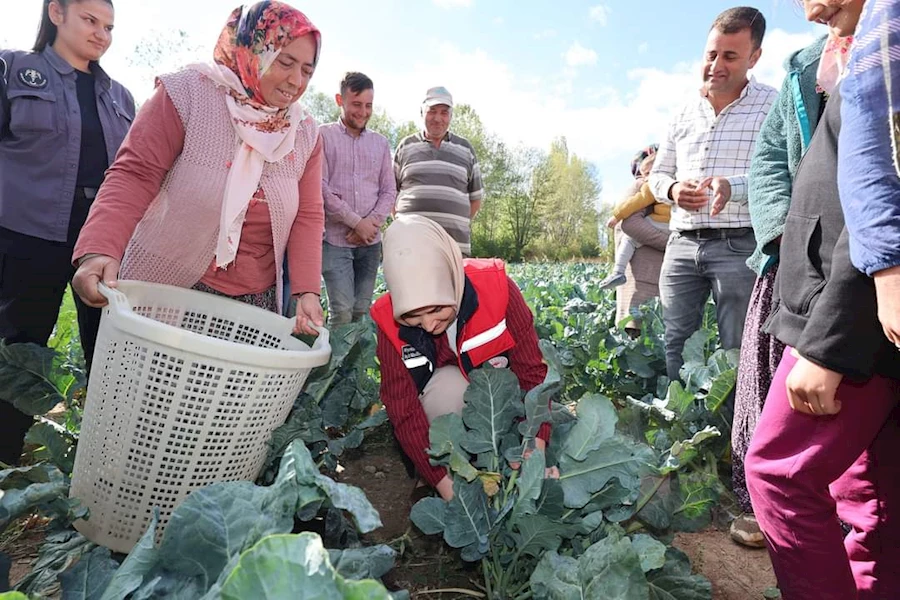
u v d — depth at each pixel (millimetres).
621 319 4680
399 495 2604
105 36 2457
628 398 2746
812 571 1448
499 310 2020
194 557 1225
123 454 1665
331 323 4637
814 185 1432
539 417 1884
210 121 1981
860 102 1132
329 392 2613
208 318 2145
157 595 1184
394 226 1887
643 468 1976
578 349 4043
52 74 2387
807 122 1770
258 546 828
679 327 3180
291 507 1226
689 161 3021
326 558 807
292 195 2199
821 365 1297
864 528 1581
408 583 1987
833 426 1393
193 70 1998
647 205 4512
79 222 2467
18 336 2355
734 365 2715
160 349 1567
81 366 2938
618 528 1683
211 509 1260
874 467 1549
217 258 2025
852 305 1262
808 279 1424
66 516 1657
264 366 1668
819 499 1429
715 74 2799
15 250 2322
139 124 1935
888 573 1563
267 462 1965
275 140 2066
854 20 1340
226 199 1998
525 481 1752
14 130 2289
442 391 2174
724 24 2725
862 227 1142
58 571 1604
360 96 4457
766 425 1516
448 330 2129
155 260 2078
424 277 1743
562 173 71688
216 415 1655
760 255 2035
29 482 1920
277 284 2291
